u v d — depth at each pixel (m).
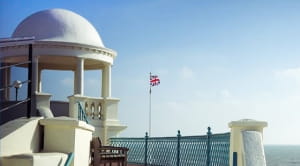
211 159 12.63
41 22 20.61
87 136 10.91
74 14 21.83
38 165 8.08
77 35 20.67
